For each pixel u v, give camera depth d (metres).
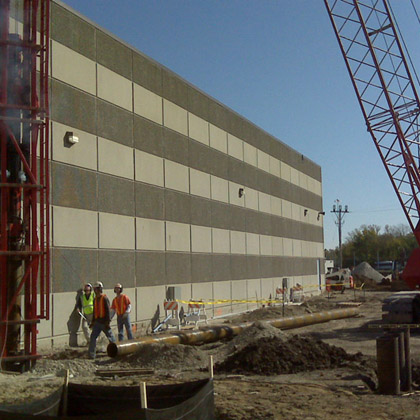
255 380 12.74
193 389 7.38
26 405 7.11
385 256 114.00
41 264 13.61
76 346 18.25
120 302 17.86
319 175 50.38
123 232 21.39
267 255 36.41
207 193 28.48
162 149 24.45
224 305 29.66
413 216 27.02
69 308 18.30
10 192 13.53
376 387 12.41
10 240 13.42
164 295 23.89
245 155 33.72
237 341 16.83
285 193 40.75
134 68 22.73
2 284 13.20
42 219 13.71
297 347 14.55
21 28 16.84
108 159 20.75
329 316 25.22
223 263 29.88
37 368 13.57
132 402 7.46
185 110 26.69
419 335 20.31
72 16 19.31
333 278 57.44
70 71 19.05
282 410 9.91
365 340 19.41
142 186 22.80
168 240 24.52
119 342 15.53
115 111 21.34
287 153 41.72
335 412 9.77
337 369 13.88
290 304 35.88
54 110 18.17
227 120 31.47
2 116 13.12
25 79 13.73
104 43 20.95
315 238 48.22
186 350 15.33
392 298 22.02
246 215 33.34
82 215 19.17
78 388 7.57
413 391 11.57
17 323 13.23
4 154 13.18
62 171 18.38
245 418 9.47
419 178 27.12
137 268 22.16
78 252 18.88
